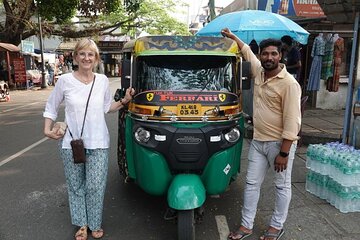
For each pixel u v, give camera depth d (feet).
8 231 12.23
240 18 23.22
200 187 10.78
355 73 18.57
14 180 17.04
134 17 75.51
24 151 22.15
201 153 11.03
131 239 11.71
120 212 13.58
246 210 11.65
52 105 11.07
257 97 11.13
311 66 28.96
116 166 18.90
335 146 14.83
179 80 12.19
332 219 12.93
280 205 11.32
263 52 10.39
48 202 14.56
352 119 18.88
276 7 33.71
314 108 34.73
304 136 22.57
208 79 12.29
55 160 20.21
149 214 13.42
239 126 12.26
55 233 12.12
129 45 14.35
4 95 48.47
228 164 11.55
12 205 14.28
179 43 12.59
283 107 10.46
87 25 81.87
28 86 68.85
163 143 10.99
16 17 58.95
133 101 12.01
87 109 10.85
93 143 10.99
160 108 11.27
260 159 11.34
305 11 33.58
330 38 27.96
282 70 10.46
